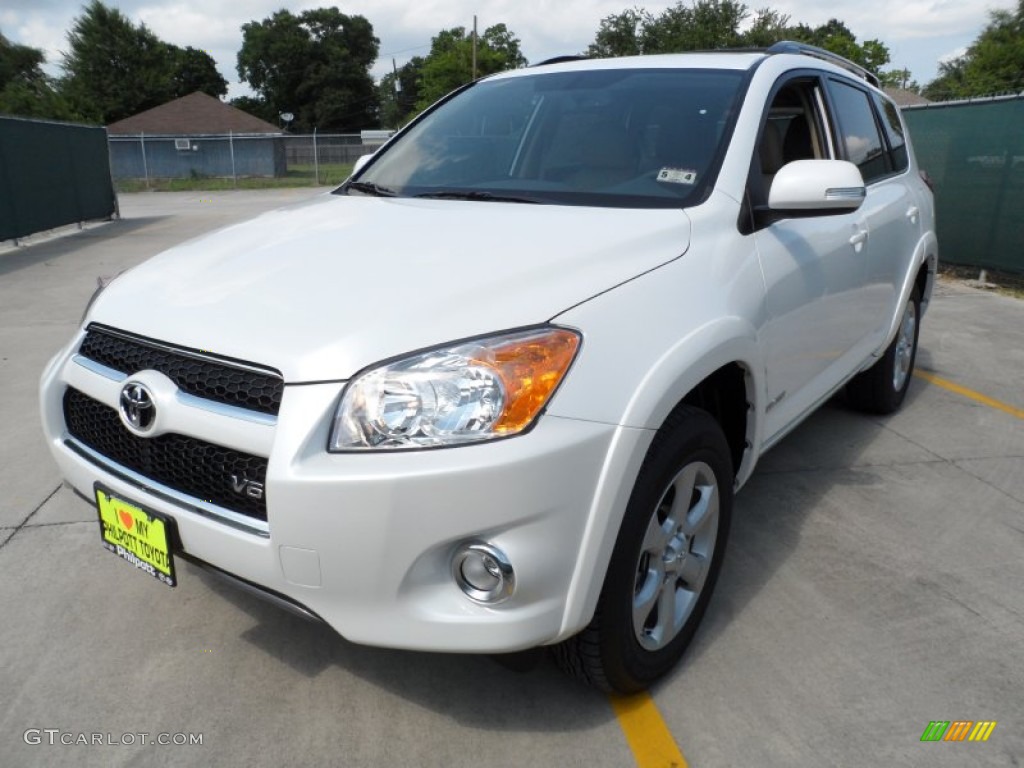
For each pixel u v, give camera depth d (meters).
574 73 3.26
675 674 2.33
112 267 10.27
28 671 2.33
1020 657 2.44
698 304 2.15
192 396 1.91
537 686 2.28
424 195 2.86
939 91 47.12
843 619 2.62
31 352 5.84
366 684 2.29
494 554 1.72
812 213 2.47
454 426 1.71
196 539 1.92
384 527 1.70
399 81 79.31
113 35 58.47
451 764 2.00
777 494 3.52
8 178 12.33
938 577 2.88
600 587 1.86
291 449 1.72
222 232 2.61
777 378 2.69
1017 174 8.57
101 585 2.78
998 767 2.01
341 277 2.01
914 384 5.20
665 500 2.16
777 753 2.04
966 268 9.80
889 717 2.18
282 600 1.86
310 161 40.88
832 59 3.73
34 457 3.90
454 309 1.83
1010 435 4.29
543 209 2.47
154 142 38.28
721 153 2.59
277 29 75.25
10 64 50.94
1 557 2.96
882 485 3.63
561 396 1.76
